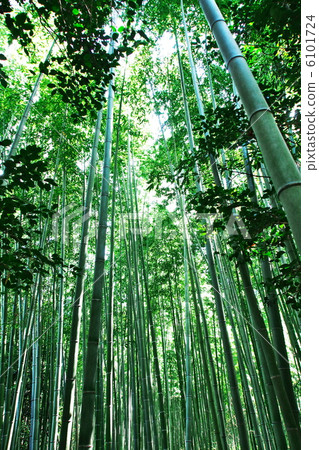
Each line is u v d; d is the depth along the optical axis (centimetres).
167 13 559
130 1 245
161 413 507
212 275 369
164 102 621
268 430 574
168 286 808
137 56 631
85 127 620
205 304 790
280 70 314
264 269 308
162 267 758
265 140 140
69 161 587
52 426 489
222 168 341
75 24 239
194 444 694
